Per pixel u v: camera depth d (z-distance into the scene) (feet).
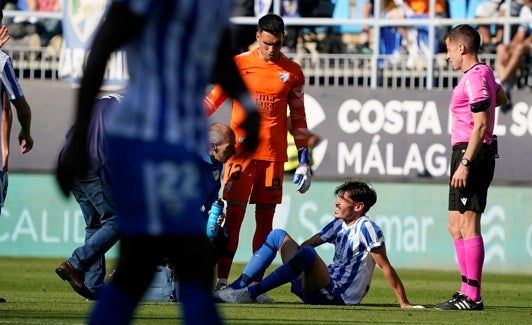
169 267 100.83
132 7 45.93
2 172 97.19
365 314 90.53
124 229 47.96
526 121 167.73
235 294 99.50
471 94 96.43
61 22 187.83
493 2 183.42
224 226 111.04
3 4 190.90
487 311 98.68
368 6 187.21
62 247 172.04
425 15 185.16
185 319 48.37
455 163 99.35
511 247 166.30
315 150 170.60
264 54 111.45
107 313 48.91
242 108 50.83
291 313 89.04
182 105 47.52
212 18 47.83
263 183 112.98
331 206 169.27
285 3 184.24
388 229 169.48
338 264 102.32
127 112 47.34
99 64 45.44
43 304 94.38
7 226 172.55
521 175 167.02
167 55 47.14
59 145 173.58
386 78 175.83
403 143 169.99
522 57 171.73
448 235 167.63
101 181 98.32
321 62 183.62
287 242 101.96
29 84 174.40
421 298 122.31
